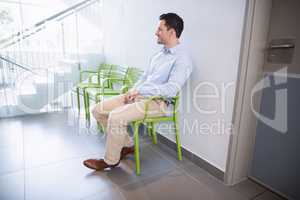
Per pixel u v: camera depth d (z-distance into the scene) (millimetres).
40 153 1870
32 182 1467
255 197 1409
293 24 1196
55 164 1703
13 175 1538
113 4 2838
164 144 2139
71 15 2990
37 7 2742
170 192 1431
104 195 1374
